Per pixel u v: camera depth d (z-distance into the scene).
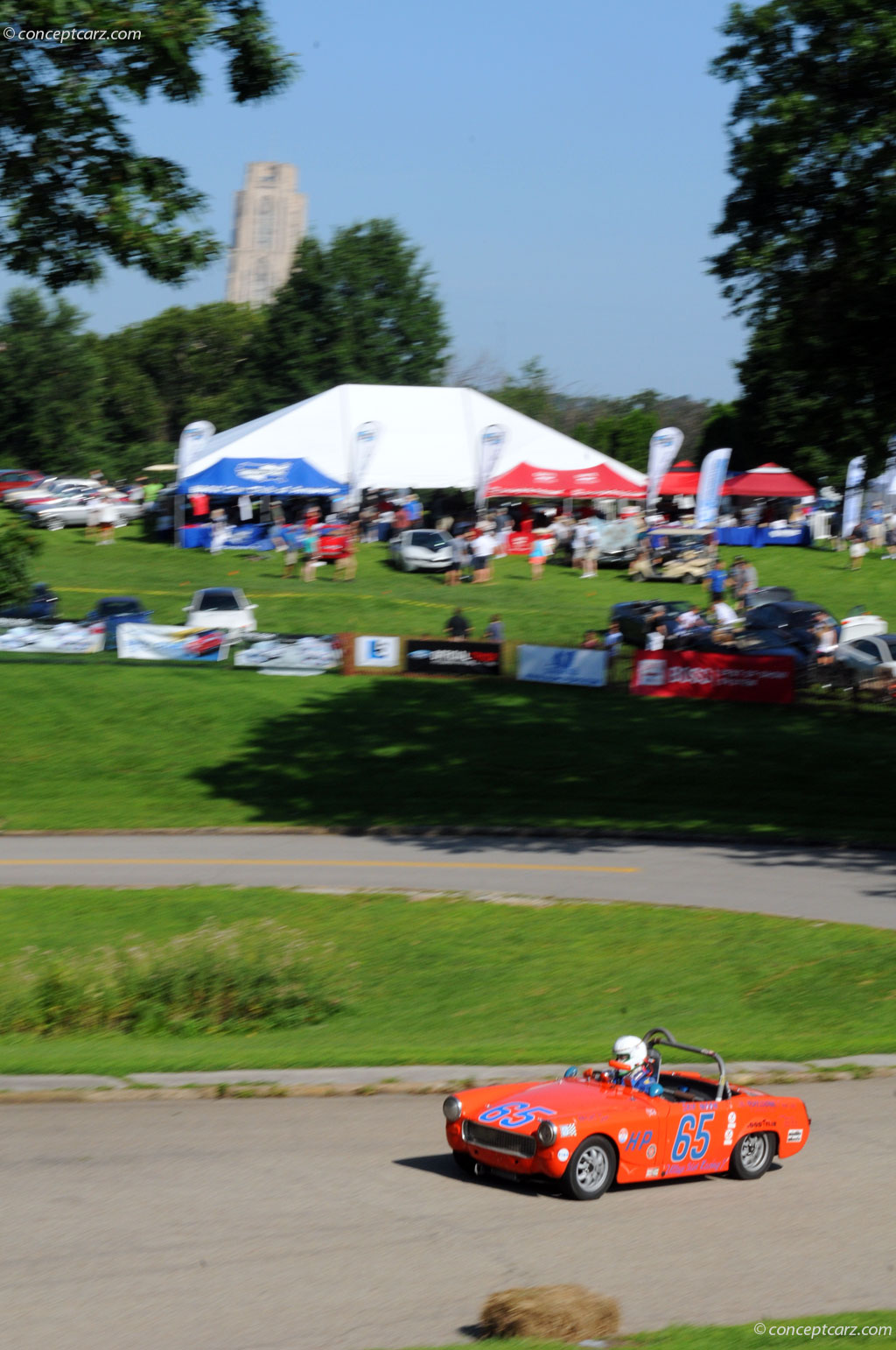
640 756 32.78
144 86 22.67
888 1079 14.00
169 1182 9.77
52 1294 7.64
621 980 17.95
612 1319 7.08
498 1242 8.82
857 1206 9.92
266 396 96.56
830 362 25.88
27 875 23.22
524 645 39.16
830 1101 13.07
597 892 22.27
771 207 25.73
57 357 100.31
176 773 31.44
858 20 23.70
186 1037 15.83
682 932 19.84
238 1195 9.53
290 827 27.52
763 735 34.50
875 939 19.33
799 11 24.22
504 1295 7.13
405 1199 9.64
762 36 24.89
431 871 23.83
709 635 41.03
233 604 41.41
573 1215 9.47
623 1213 9.58
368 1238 8.77
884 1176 10.69
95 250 23.94
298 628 44.34
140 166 23.28
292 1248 8.52
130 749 32.75
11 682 36.28
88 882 22.72
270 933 18.94
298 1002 16.91
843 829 27.31
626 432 106.81
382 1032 16.02
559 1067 13.58
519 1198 9.81
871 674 37.03
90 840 26.61
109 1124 11.38
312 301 96.75
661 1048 14.76
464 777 31.25
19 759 31.86
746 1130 10.60
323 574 53.59
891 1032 15.83
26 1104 12.10
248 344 119.12
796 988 17.53
